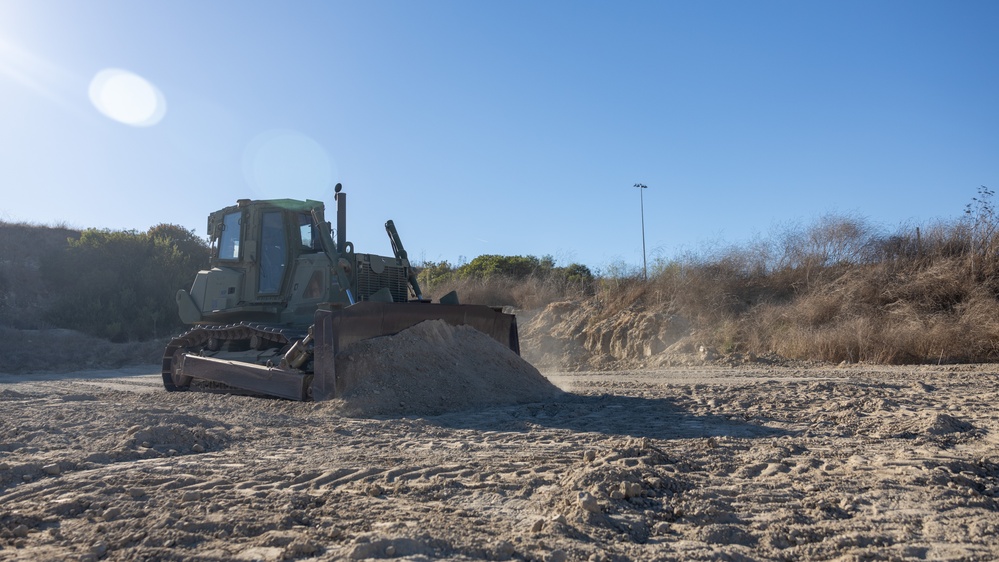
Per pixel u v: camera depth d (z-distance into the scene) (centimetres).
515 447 603
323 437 659
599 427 714
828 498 429
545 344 2189
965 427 659
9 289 3058
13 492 450
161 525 367
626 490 421
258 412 817
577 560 323
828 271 2002
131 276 2908
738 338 1797
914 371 1285
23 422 709
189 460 548
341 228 1098
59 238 3744
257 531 364
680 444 600
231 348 1156
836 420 728
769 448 575
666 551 340
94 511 402
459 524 375
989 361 1462
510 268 3144
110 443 595
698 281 2053
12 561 319
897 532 371
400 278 1188
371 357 909
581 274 3042
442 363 953
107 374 1839
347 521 381
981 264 1766
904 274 1853
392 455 565
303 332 1001
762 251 2127
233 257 1195
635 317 2056
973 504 418
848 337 1600
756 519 393
